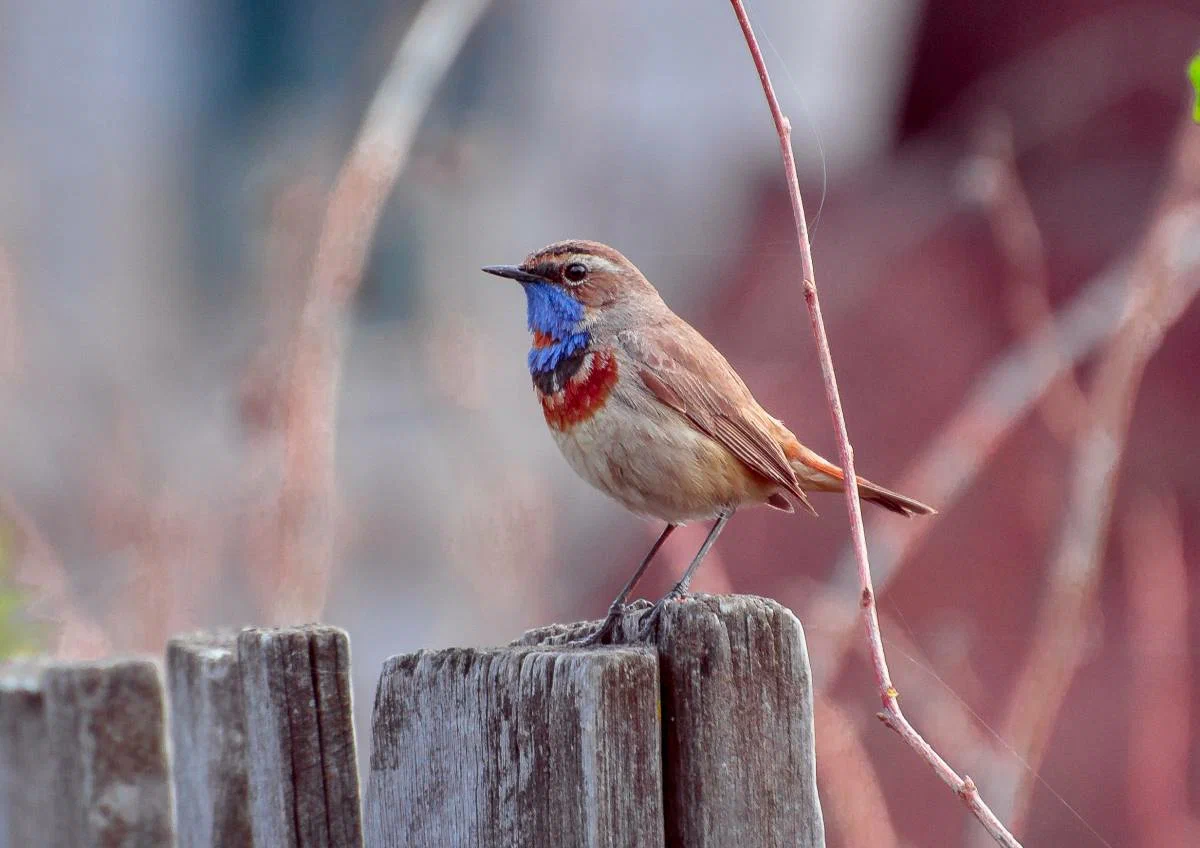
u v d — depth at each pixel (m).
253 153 21.11
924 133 16.67
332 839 5.47
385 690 5.32
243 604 11.93
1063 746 12.69
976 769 9.44
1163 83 14.77
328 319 9.87
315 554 9.64
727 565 14.21
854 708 11.88
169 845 6.39
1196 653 12.97
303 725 5.47
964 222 15.13
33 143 22.56
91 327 19.70
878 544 9.98
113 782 6.36
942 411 14.48
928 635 12.91
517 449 14.19
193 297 21.88
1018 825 8.94
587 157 20.38
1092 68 15.05
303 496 9.66
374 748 5.33
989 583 13.44
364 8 21.36
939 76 16.50
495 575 12.41
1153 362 13.70
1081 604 8.68
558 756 4.87
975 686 12.58
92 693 6.37
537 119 20.39
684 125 20.23
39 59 22.83
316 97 21.80
